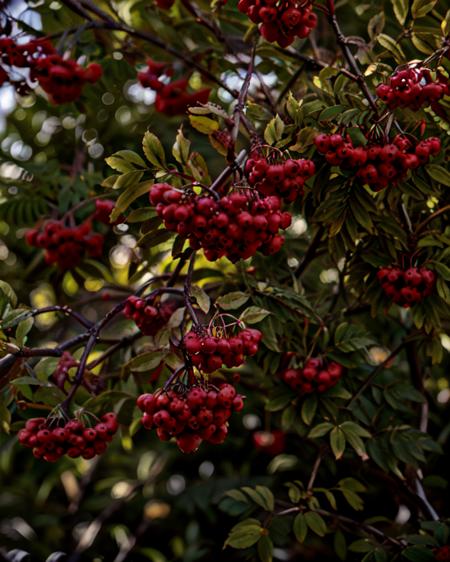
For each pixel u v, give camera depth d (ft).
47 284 5.02
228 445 4.89
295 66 4.24
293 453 4.63
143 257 4.23
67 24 4.31
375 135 3.49
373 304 3.84
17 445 4.95
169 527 5.09
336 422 3.83
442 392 4.77
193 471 5.03
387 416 3.99
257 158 3.40
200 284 4.35
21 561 4.35
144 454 5.17
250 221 3.26
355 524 3.99
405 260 3.74
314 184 3.63
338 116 3.55
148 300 3.59
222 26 4.41
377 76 3.74
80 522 5.27
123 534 5.16
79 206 4.19
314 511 3.89
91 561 4.98
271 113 4.10
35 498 5.41
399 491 4.17
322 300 4.24
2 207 4.45
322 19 4.47
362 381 4.00
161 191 3.30
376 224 3.71
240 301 3.56
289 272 4.08
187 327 3.99
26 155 4.88
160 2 4.21
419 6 3.63
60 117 4.82
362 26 4.45
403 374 4.53
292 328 3.90
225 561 4.75
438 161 3.61
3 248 5.01
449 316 3.72
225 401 3.32
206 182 3.56
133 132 4.66
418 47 3.68
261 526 3.92
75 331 5.06
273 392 3.92
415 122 3.61
